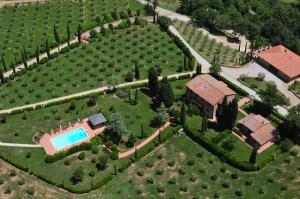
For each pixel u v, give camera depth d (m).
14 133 145.75
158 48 187.38
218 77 171.25
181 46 187.62
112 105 157.38
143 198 126.00
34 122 150.38
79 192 126.88
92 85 166.38
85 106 157.25
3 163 135.12
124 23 199.50
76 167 134.62
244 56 187.12
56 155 135.88
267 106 155.12
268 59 179.88
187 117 153.75
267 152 141.62
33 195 125.62
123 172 134.12
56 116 151.88
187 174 133.62
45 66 176.62
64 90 163.62
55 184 129.12
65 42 192.38
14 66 172.75
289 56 180.38
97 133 146.88
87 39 192.62
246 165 134.38
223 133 145.00
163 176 133.00
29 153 137.12
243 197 126.56
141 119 152.38
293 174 133.38
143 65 177.25
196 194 127.50
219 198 126.38
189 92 158.75
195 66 178.25
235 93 156.25
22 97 161.00
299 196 125.31
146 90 165.62
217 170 135.50
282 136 147.38
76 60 179.38
